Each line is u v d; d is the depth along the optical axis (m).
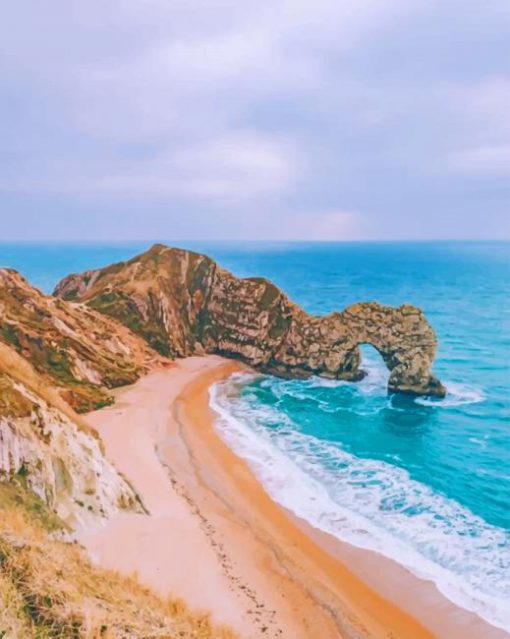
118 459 38.84
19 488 23.30
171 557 25.23
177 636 14.36
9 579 12.52
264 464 41.34
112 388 59.03
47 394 31.59
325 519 32.44
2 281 62.97
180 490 35.16
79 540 23.31
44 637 11.25
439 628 22.73
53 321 61.84
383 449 45.44
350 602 24.28
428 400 61.34
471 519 32.78
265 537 29.81
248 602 23.19
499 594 25.05
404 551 28.89
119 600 15.12
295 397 62.50
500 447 46.06
